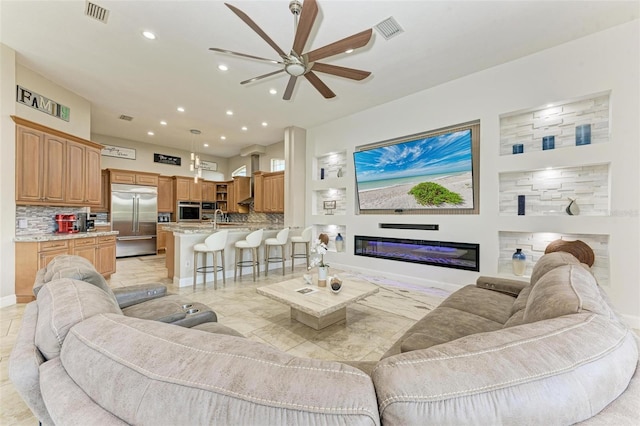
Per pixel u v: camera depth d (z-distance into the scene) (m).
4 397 1.67
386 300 3.53
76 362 0.67
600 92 2.81
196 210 8.58
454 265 3.88
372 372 0.62
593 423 0.54
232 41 2.99
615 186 2.73
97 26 2.75
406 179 4.38
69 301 0.95
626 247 2.68
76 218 4.43
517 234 3.50
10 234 3.21
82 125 4.44
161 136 6.91
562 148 3.03
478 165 3.67
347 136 5.27
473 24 2.68
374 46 3.03
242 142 7.52
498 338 0.66
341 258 5.35
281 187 6.91
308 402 0.51
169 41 2.99
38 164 3.56
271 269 5.50
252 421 0.50
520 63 3.27
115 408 0.57
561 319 0.77
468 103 3.68
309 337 2.50
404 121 4.36
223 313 3.09
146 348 0.64
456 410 0.52
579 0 2.37
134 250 7.10
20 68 3.49
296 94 4.29
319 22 2.65
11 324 2.68
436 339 1.46
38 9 2.52
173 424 0.52
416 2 2.40
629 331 0.81
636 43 2.63
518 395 0.53
